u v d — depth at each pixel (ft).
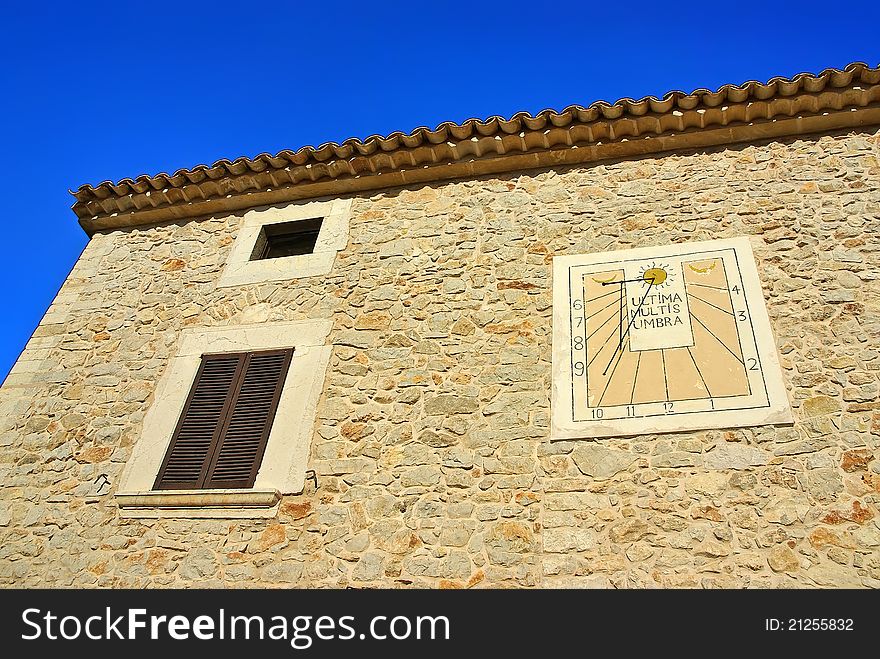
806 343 17.30
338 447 18.30
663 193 21.56
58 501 18.95
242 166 24.44
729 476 15.65
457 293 20.83
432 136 22.98
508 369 18.74
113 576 17.20
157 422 20.01
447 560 15.92
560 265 20.66
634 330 18.54
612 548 15.30
